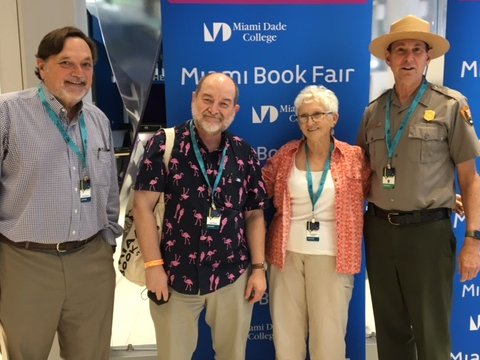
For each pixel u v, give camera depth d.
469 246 2.04
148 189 1.90
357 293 2.56
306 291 2.20
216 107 1.89
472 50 2.51
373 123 2.18
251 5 2.35
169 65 2.36
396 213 2.07
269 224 2.43
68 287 1.84
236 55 2.38
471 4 2.47
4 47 2.48
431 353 2.07
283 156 2.24
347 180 2.13
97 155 1.89
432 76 2.65
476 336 2.71
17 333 1.79
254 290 2.05
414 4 2.88
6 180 1.74
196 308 2.00
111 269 2.00
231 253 1.97
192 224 1.91
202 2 2.33
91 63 1.78
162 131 1.98
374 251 2.18
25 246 1.76
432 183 2.01
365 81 2.44
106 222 1.95
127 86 2.86
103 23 2.79
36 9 2.47
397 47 2.05
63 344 1.98
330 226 2.14
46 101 1.75
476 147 1.97
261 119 2.44
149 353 2.83
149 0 2.79
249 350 2.57
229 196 1.96
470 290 2.66
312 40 2.40
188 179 1.92
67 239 1.80
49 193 1.75
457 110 1.99
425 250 2.03
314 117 2.09
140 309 3.48
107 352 2.02
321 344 2.16
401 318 2.19
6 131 1.70
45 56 1.72
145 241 1.90
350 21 2.40
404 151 2.04
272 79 2.41
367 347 2.89
